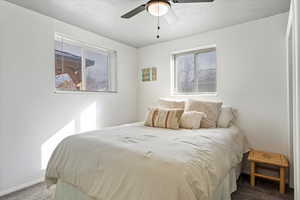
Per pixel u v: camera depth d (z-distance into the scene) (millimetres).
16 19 2051
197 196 1046
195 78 3102
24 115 2123
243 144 2326
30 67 2176
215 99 2768
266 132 2342
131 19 2426
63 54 2646
